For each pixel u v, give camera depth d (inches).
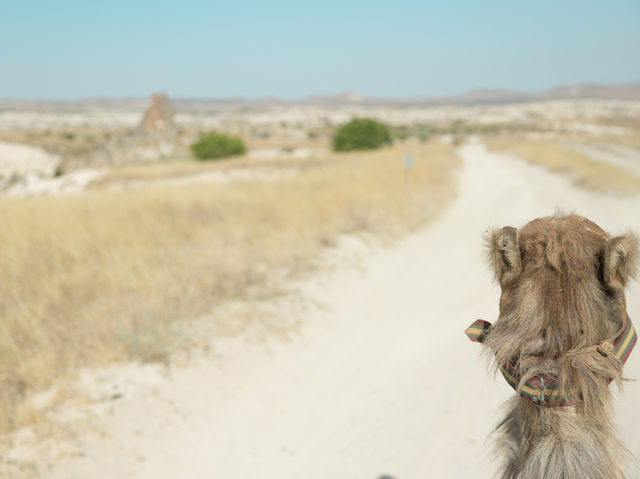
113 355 243.6
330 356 278.5
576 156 1475.1
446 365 265.4
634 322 280.1
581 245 52.4
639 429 186.5
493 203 804.6
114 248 380.5
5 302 280.4
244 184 772.6
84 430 194.4
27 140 5565.9
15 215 438.0
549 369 49.5
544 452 48.0
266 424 216.4
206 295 324.8
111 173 1641.2
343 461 192.9
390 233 547.5
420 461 189.3
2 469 170.4
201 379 240.4
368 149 2319.1
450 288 398.0
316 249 449.4
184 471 185.8
